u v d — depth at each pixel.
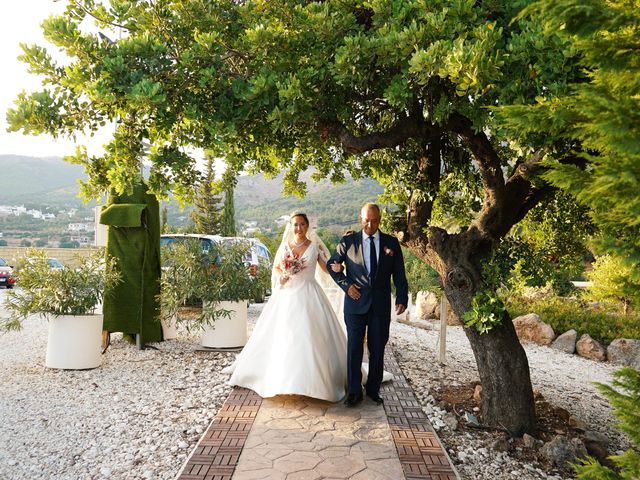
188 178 5.14
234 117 4.33
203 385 5.95
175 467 3.80
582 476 2.04
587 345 10.88
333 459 3.87
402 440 4.30
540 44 3.27
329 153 6.38
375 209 5.22
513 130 3.39
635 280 1.90
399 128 4.71
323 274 7.77
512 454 4.36
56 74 4.27
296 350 5.22
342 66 3.81
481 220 5.19
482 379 4.96
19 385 5.82
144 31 4.50
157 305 8.08
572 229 6.12
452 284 5.12
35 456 3.96
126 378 6.22
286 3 4.43
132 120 4.54
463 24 3.68
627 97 1.68
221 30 4.56
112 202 7.95
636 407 2.04
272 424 4.60
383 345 5.29
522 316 12.18
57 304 6.41
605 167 1.70
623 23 1.64
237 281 7.89
